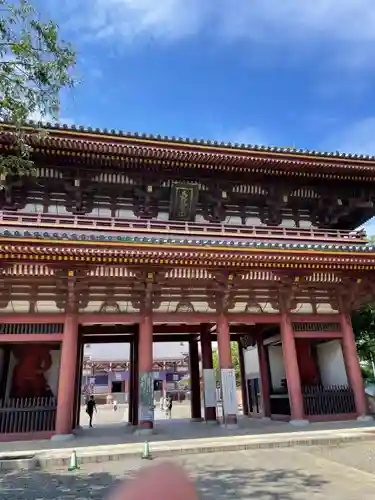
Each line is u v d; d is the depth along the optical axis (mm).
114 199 22859
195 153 21469
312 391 20094
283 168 23094
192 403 26391
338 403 20062
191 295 19594
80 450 13430
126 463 12000
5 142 18688
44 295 17812
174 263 17828
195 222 22828
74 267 17453
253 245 18234
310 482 9078
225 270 19250
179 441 14852
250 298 20281
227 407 18359
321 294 21344
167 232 21125
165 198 23688
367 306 27938
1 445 14805
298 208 26031
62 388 16609
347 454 12336
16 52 10391
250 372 27109
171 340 27172
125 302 18766
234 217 24500
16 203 21234
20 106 11039
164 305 19250
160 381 62062
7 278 17438
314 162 23031
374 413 21000
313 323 20875
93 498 8312
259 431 16969
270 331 24109
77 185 21516
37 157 20484
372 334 30234
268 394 24172
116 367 61750
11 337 17109
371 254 19406
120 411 44781
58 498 8406
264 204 25219
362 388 20141
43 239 15883
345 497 7773
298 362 23203
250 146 22094
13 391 19750
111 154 20750
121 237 17000
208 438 15406
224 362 18875
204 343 24000
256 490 8531
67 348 17078
